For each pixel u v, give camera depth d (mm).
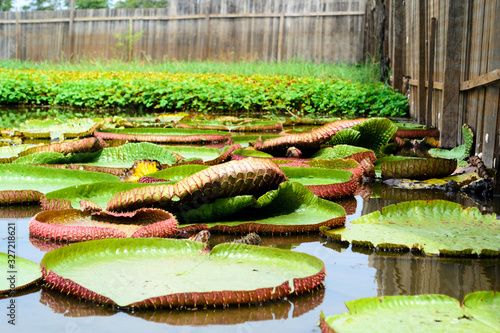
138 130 5363
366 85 9406
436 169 3596
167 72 12914
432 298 1463
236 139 5125
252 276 1688
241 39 15984
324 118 8141
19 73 12055
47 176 3143
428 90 5516
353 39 14984
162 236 2154
